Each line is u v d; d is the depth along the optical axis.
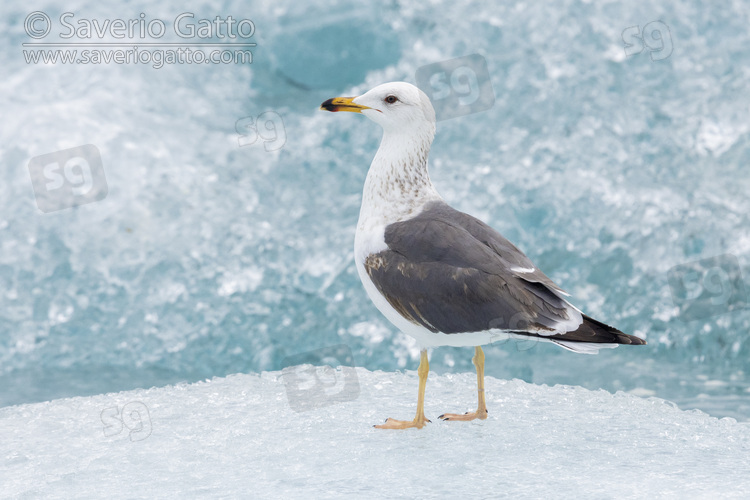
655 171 12.93
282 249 12.54
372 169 7.23
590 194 12.54
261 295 12.02
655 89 14.28
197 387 8.57
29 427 7.45
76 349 11.47
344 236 12.59
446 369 10.70
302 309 11.82
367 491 5.72
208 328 11.67
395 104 7.09
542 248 12.27
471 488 5.74
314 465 6.24
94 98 14.63
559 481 5.86
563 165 13.07
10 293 12.20
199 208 13.16
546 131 13.77
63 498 5.77
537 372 10.25
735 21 15.52
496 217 12.51
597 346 6.29
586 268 11.98
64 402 8.20
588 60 14.88
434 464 6.20
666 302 11.29
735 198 12.20
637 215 12.17
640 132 13.52
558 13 15.69
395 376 8.84
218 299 12.01
